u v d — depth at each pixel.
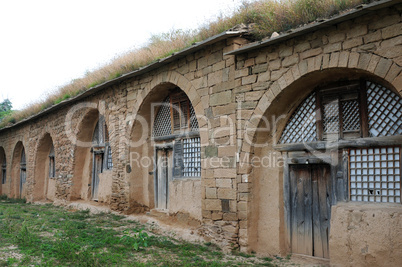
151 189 9.37
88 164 12.20
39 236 6.77
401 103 5.02
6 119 18.27
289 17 6.04
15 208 11.44
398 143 4.93
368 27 4.95
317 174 5.93
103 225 8.23
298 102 6.29
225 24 7.13
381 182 5.13
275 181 6.38
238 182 6.40
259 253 6.27
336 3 5.38
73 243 6.12
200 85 7.29
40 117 14.72
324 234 5.75
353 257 4.99
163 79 8.27
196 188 7.83
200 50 7.34
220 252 6.21
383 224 4.75
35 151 14.98
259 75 6.26
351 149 5.51
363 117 5.39
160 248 6.31
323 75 5.64
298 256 6.01
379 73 4.80
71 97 11.90
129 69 9.28
